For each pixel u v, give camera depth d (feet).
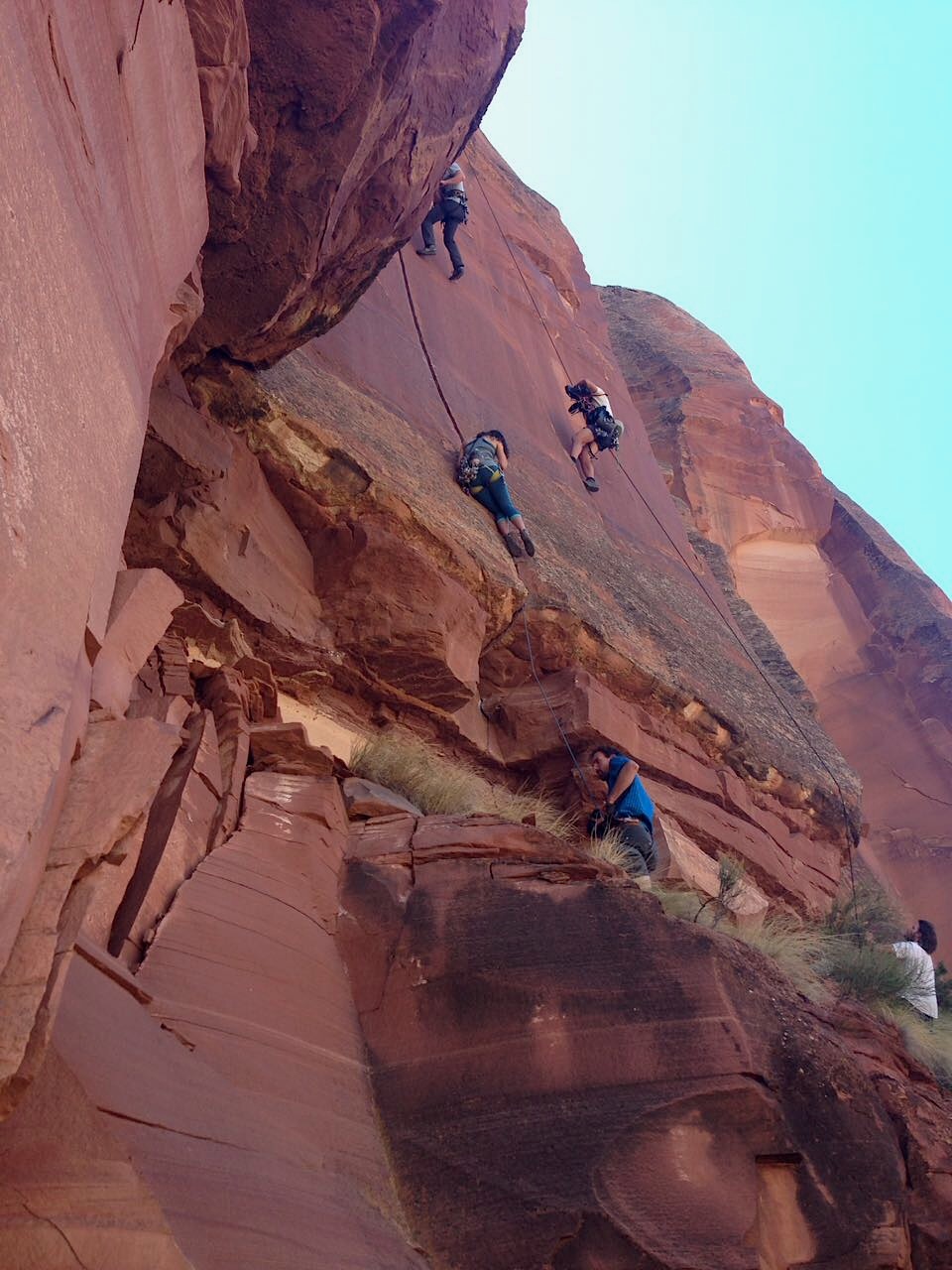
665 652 39.58
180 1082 11.42
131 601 14.33
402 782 21.53
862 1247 14.47
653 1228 13.50
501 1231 13.32
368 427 32.55
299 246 23.84
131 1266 8.75
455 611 29.48
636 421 64.03
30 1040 8.30
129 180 12.31
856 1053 17.44
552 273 67.10
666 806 33.83
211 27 15.76
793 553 77.41
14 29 8.09
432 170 27.84
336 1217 12.01
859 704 67.72
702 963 16.29
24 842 7.86
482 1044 15.16
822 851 41.68
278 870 15.93
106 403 10.70
